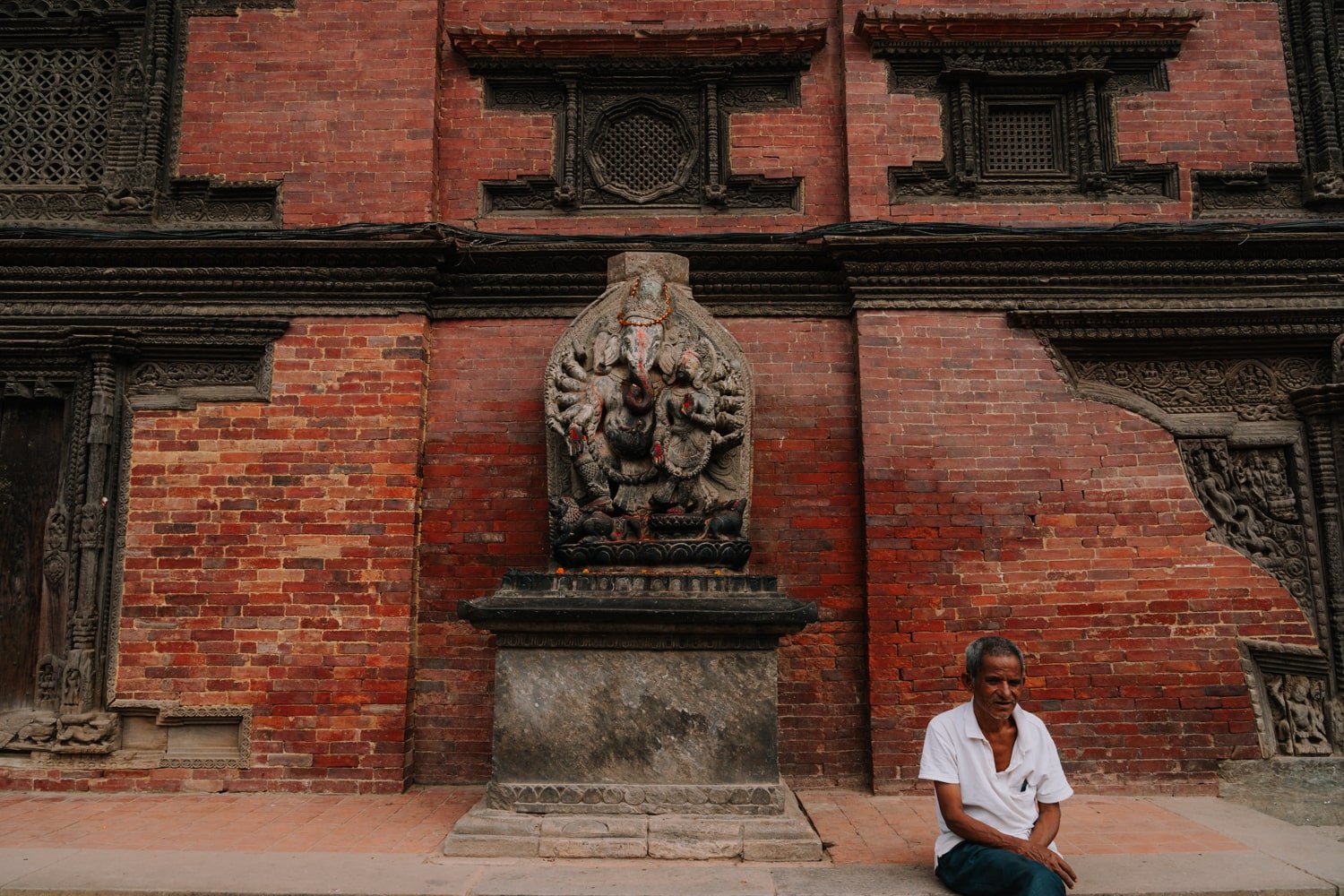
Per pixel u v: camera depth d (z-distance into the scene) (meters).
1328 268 6.30
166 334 6.36
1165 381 6.46
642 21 6.99
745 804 4.77
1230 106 6.70
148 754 6.04
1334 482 6.19
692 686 4.95
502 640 4.99
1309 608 6.11
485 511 6.39
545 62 6.88
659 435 5.61
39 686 6.15
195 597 6.12
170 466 6.27
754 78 6.94
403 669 6.02
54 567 6.19
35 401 6.47
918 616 6.05
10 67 6.88
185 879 4.27
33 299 6.41
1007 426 6.26
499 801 4.82
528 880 4.27
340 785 5.92
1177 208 6.58
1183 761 5.93
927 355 6.32
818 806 5.67
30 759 6.03
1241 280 6.33
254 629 6.08
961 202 6.64
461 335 6.59
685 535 5.52
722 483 5.76
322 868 4.42
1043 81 6.77
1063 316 6.30
